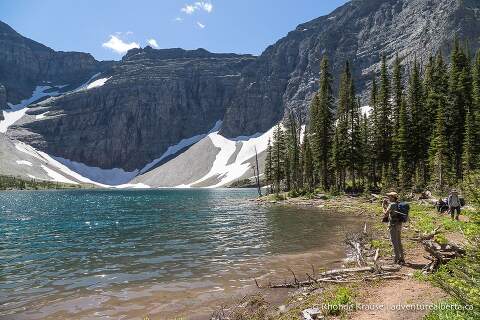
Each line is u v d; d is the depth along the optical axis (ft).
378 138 266.16
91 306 50.83
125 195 471.62
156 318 46.09
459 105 232.94
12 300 53.88
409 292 42.19
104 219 172.76
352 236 92.02
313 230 115.75
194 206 255.09
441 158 199.31
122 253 88.99
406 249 67.56
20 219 174.70
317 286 52.47
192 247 95.40
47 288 59.82
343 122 265.75
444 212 114.73
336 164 260.21
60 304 51.88
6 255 88.22
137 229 135.03
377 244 75.56
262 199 286.46
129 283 61.87
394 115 269.23
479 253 30.19
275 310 45.11
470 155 177.06
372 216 144.97
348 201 212.43
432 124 237.45
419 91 265.34
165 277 65.36
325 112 277.03
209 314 46.80
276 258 77.77
